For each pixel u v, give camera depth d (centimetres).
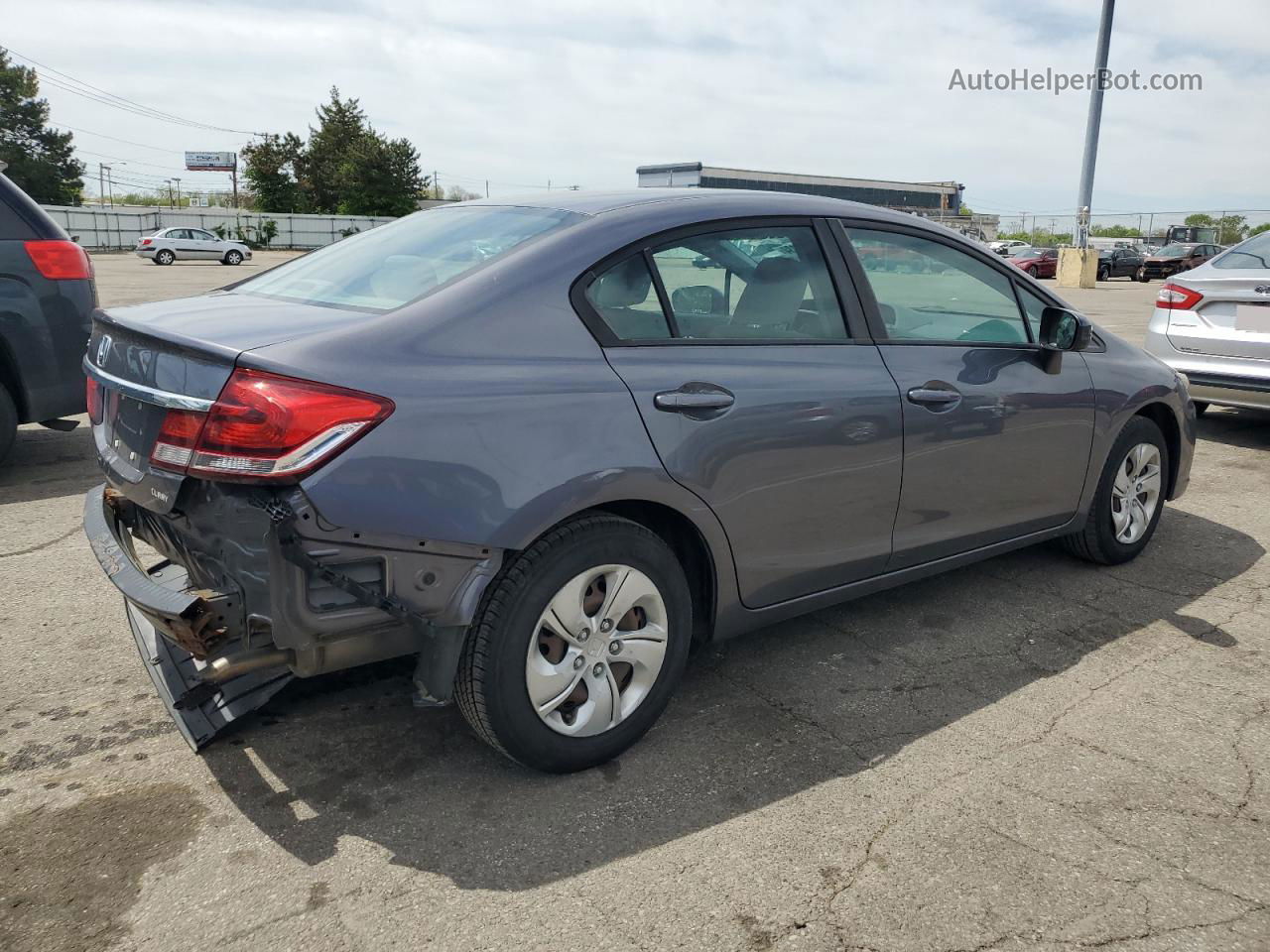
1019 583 434
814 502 315
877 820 260
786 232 323
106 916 220
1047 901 229
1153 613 403
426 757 287
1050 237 4809
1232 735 307
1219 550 482
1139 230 4619
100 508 291
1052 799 270
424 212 351
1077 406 399
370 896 228
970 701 327
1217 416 853
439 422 238
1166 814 264
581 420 259
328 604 231
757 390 296
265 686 294
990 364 367
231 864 238
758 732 305
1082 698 330
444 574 243
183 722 287
